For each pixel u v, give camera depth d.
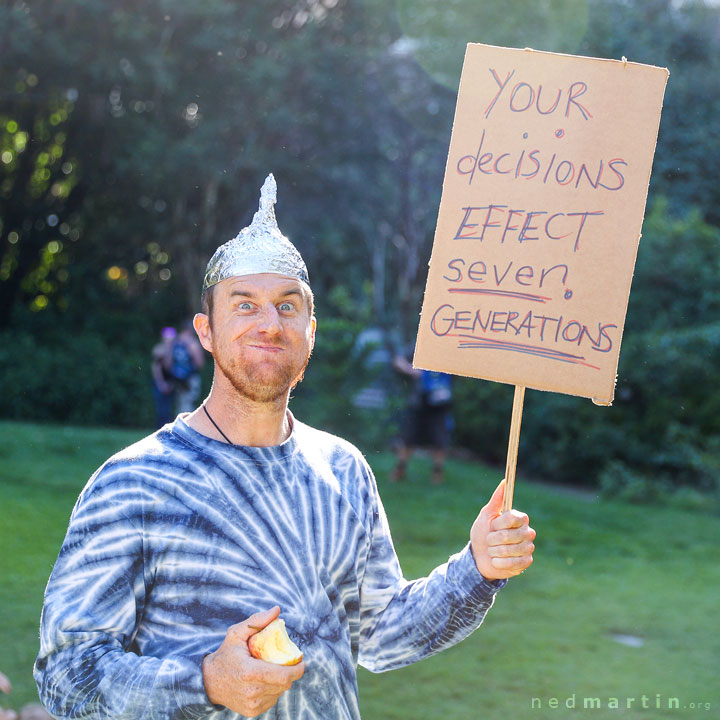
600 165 2.12
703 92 17.48
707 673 5.14
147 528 1.78
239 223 18.25
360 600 2.05
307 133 17.42
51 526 7.60
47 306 19.73
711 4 18.30
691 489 11.34
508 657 5.27
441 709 4.52
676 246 12.79
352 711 1.88
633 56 16.95
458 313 2.13
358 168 18.30
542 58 2.17
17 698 4.27
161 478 1.80
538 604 6.34
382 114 17.56
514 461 2.03
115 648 1.72
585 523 9.37
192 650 1.75
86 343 17.75
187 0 15.21
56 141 18.42
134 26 15.35
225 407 1.91
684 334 11.99
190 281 18.55
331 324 11.88
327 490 1.93
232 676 1.62
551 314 2.10
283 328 1.89
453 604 1.97
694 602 6.57
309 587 1.83
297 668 1.62
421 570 7.01
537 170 2.14
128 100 16.89
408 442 11.05
